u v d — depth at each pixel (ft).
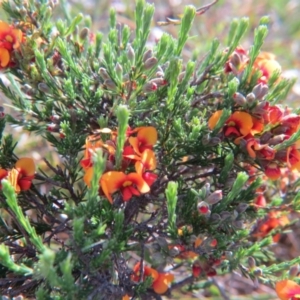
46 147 0.61
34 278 0.31
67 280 0.28
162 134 0.38
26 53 0.39
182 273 0.49
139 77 0.36
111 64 0.36
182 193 0.39
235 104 0.38
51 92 0.38
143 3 0.37
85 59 0.42
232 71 0.40
